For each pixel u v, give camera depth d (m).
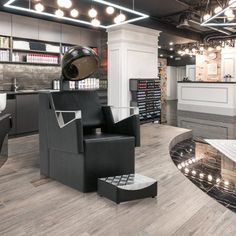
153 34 7.35
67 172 2.65
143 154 3.82
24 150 4.11
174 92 16.75
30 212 2.12
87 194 2.48
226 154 4.20
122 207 2.21
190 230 1.87
